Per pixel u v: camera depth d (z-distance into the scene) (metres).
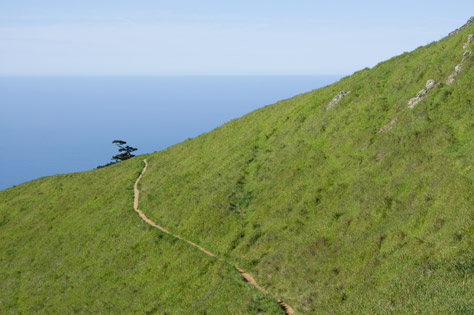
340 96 45.00
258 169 43.66
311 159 38.19
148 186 57.88
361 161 32.72
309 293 22.39
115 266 40.12
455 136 26.78
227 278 28.73
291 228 30.67
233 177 44.56
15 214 69.44
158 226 44.09
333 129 40.22
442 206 21.08
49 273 46.16
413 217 22.19
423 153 27.50
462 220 18.64
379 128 35.00
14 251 56.66
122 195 58.53
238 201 39.41
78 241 50.50
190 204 43.97
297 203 33.41
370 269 20.72
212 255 33.66
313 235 27.95
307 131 44.06
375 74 45.72
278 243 30.03
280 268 26.91
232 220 36.88
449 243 17.98
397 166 28.52
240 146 52.69
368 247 22.80
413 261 18.67
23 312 40.00
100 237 48.09
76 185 73.06
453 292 14.37
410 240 20.77
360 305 17.59
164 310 28.72
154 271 35.66
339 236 25.97
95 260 43.81
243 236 34.09
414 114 32.19
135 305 31.61
